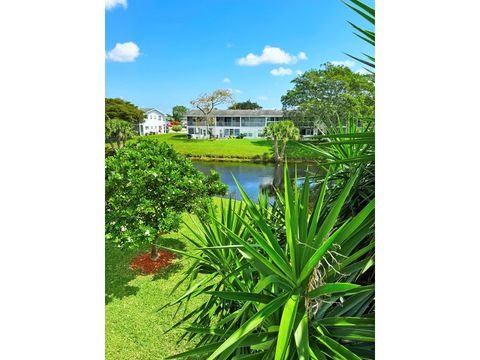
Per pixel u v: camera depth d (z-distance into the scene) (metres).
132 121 26.77
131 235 4.59
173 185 4.93
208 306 2.09
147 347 3.58
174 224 4.81
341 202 1.21
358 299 1.32
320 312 1.29
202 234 2.27
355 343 1.31
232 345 1.19
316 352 1.16
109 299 4.55
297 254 1.21
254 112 32.78
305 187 1.33
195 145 22.08
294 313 1.10
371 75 1.34
